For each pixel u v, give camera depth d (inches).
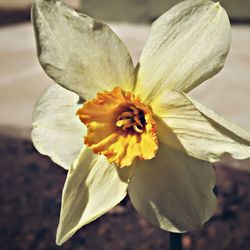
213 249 17.6
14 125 25.1
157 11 37.7
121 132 8.5
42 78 30.4
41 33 7.9
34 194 21.0
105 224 19.3
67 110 8.5
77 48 7.9
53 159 8.4
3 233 19.2
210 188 7.8
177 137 7.9
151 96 8.0
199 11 7.7
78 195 8.1
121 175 8.2
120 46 8.0
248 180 20.3
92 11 39.9
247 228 18.2
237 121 23.2
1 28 42.1
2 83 30.2
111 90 8.2
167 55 7.9
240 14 35.7
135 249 18.0
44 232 19.2
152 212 8.1
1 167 22.8
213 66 7.7
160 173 8.1
